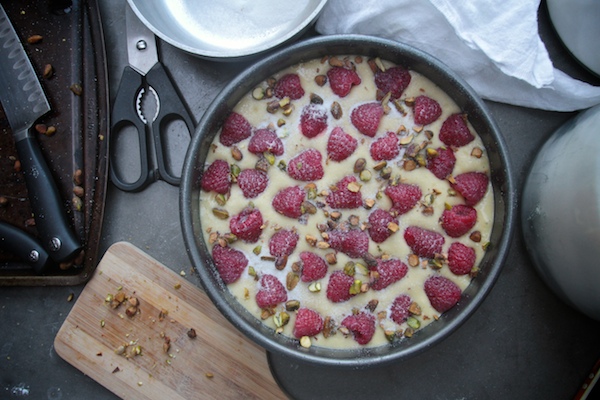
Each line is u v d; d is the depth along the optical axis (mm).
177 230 620
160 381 601
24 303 627
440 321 548
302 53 549
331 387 609
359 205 558
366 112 552
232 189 566
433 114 555
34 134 606
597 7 525
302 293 557
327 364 520
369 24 588
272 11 609
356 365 519
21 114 600
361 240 548
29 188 590
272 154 561
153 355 604
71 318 606
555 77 574
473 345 608
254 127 567
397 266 548
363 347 551
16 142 599
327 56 564
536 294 605
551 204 550
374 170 559
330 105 563
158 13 611
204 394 599
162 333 604
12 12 617
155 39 605
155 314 606
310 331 544
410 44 592
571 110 594
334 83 558
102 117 609
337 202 554
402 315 549
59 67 613
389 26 585
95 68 611
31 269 613
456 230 546
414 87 563
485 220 554
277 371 609
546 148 584
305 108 563
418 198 555
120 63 625
